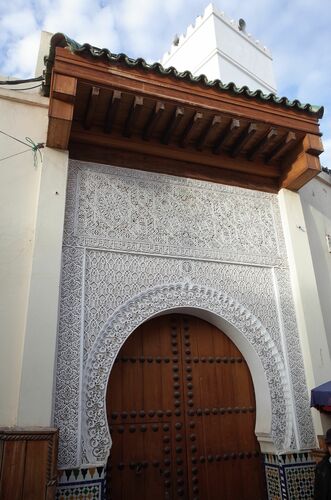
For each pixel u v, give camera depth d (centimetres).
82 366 292
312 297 389
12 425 256
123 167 375
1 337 275
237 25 662
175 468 316
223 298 363
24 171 332
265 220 418
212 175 412
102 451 277
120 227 350
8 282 292
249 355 363
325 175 518
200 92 354
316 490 285
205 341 367
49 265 300
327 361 366
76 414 278
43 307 287
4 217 310
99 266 329
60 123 317
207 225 386
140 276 340
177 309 347
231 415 349
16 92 357
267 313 375
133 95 333
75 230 332
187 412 336
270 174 432
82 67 319
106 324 312
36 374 268
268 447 335
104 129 368
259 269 392
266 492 333
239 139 394
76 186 349
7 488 233
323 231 470
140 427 317
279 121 379
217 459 330
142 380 332
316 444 339
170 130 370
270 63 697
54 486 240
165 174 390
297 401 349
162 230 365
